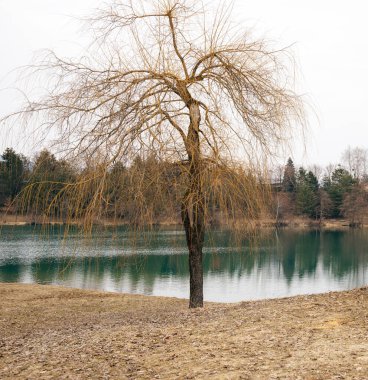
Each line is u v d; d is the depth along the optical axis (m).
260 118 12.27
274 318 9.73
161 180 11.53
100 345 9.20
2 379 7.64
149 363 7.54
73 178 11.70
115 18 12.46
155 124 11.52
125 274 31.17
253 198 12.23
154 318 12.73
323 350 7.13
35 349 9.80
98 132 11.62
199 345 8.25
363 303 10.06
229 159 11.97
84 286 26.70
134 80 11.91
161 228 12.16
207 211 12.41
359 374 5.93
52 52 12.02
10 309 17.44
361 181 88.81
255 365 6.74
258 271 34.44
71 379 7.20
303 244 55.00
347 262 40.34
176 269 33.22
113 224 11.75
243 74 12.30
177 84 12.30
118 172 11.52
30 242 48.41
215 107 12.09
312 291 26.53
